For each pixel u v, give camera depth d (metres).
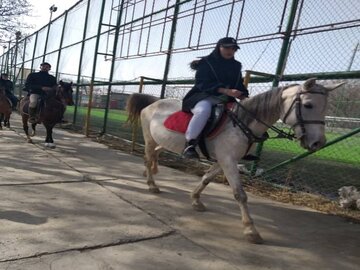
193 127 4.67
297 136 4.14
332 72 6.14
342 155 10.06
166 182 6.91
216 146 4.67
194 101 4.87
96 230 4.32
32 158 8.02
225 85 4.75
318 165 9.52
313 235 4.77
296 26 6.69
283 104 4.31
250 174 7.36
